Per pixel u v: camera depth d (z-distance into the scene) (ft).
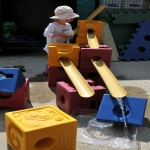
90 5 16.99
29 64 15.69
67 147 6.68
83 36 14.93
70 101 8.95
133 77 13.66
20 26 20.27
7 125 6.84
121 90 9.02
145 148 7.27
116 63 16.65
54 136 6.34
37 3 19.97
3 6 19.72
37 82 12.42
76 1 16.67
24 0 19.84
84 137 7.69
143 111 8.13
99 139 7.61
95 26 14.90
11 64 15.55
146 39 18.67
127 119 7.98
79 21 14.79
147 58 17.66
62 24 12.95
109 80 9.75
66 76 11.80
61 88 9.48
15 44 17.75
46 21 20.39
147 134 7.98
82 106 9.21
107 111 8.21
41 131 6.08
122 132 8.00
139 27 17.97
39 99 10.43
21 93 9.16
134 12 18.39
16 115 6.69
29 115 6.72
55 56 11.32
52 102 10.22
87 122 8.57
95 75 11.94
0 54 18.04
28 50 19.47
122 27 18.26
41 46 18.02
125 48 17.83
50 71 11.65
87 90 9.17
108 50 11.31
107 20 18.20
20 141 6.26
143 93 11.41
